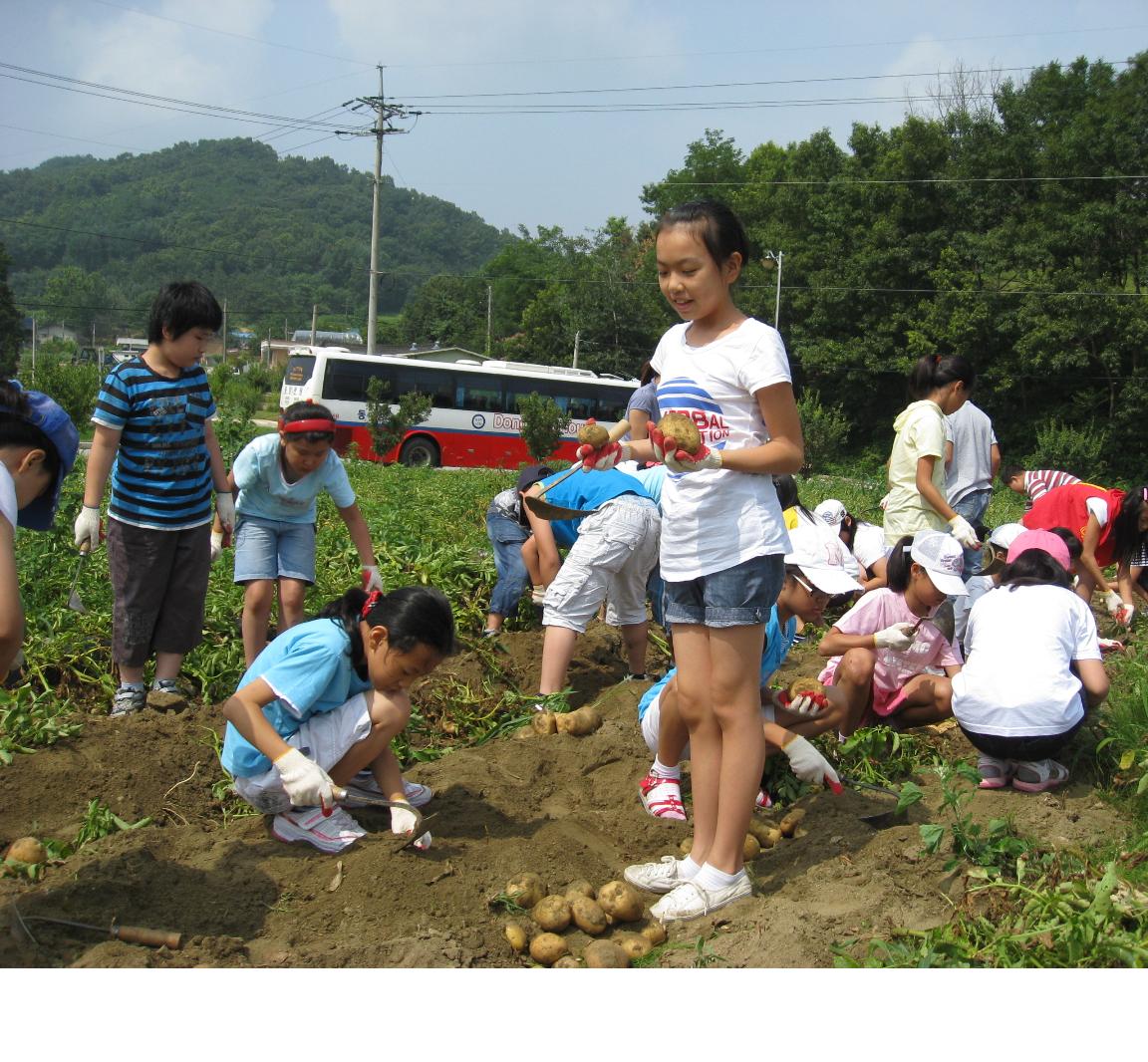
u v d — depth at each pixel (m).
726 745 3.79
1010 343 37.53
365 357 28.97
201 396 5.80
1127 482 35.72
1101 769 5.21
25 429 3.32
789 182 46.53
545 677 5.95
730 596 3.66
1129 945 3.22
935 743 5.57
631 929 3.75
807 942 3.43
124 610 5.79
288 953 3.36
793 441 3.64
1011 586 5.17
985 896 3.72
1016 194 39.47
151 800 4.82
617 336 60.22
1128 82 36.72
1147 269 35.22
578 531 6.05
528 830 4.52
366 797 4.35
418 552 8.80
